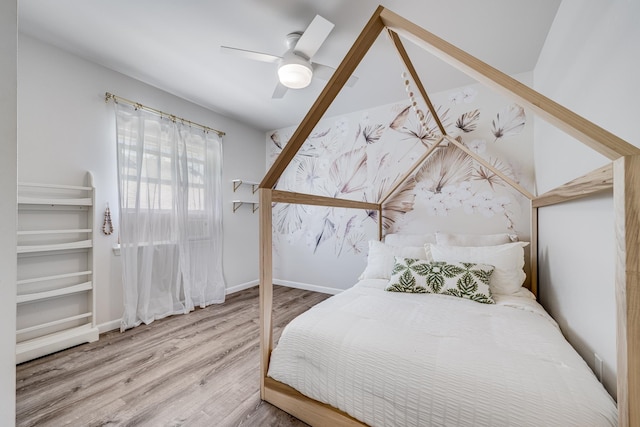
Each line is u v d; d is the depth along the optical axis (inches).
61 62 83.4
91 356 74.9
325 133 142.2
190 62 90.3
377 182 125.9
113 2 64.8
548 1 61.9
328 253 141.2
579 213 51.4
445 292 73.6
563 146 62.1
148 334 90.0
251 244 154.6
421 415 37.3
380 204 114.6
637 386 23.8
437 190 110.2
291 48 77.5
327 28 65.5
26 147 77.0
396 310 61.7
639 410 23.8
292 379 50.9
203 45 81.1
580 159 52.4
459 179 105.7
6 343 17.1
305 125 50.1
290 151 52.5
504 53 81.7
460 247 84.8
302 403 49.9
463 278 72.7
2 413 16.9
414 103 78.2
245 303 124.8
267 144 165.3
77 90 86.9
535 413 31.6
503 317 57.3
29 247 74.7
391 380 40.3
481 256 79.5
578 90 51.4
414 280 77.3
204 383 62.5
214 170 130.6
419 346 43.6
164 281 107.0
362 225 130.2
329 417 46.4
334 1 63.4
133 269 96.5
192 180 120.1
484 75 32.2
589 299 47.1
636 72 33.4
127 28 74.0
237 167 146.6
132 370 67.9
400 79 99.8
